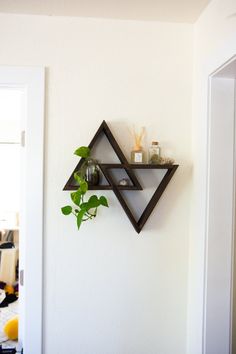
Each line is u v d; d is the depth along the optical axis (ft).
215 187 3.53
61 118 3.92
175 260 4.15
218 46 3.20
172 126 4.07
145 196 4.07
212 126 3.51
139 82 4.00
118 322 4.10
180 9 3.67
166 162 3.89
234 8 2.82
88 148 3.69
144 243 4.11
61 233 3.98
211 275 3.55
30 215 3.87
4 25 3.79
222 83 3.51
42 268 3.95
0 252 10.37
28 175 3.85
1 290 9.48
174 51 4.03
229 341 3.59
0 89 3.93
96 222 4.03
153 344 4.15
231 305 3.60
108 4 3.57
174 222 4.15
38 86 3.84
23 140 4.06
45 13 3.80
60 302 4.02
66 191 3.95
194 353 3.88
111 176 3.98
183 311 4.17
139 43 3.98
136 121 4.01
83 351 4.07
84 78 3.93
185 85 4.07
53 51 3.87
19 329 4.14
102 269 4.06
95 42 3.93
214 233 3.55
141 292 4.12
